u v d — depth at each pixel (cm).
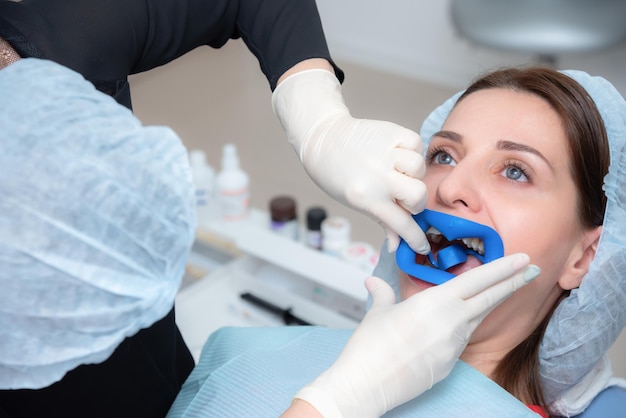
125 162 75
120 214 75
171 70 398
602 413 124
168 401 120
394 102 314
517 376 122
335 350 118
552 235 114
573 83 116
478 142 117
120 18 108
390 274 135
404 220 106
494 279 101
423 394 107
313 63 121
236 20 127
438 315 99
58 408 106
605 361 130
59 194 71
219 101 373
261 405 110
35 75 78
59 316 75
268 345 124
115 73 107
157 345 113
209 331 185
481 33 233
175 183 78
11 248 70
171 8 115
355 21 304
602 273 112
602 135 113
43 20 101
